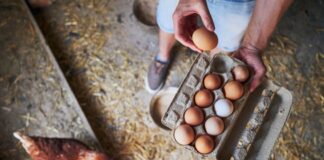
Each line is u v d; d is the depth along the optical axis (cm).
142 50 171
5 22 171
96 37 173
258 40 109
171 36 144
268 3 104
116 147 157
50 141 138
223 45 132
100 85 166
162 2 124
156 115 160
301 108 164
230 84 101
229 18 120
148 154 156
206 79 102
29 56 166
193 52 170
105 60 169
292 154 157
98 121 160
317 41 175
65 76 166
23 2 171
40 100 160
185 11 103
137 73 167
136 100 163
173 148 156
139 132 159
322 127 161
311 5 181
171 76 167
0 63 165
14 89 162
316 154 158
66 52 170
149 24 176
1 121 157
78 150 139
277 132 102
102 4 178
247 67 105
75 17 176
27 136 137
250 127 102
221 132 100
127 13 176
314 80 169
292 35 175
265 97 103
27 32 169
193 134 99
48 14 176
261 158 101
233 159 100
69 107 159
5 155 152
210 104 103
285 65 170
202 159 154
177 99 103
